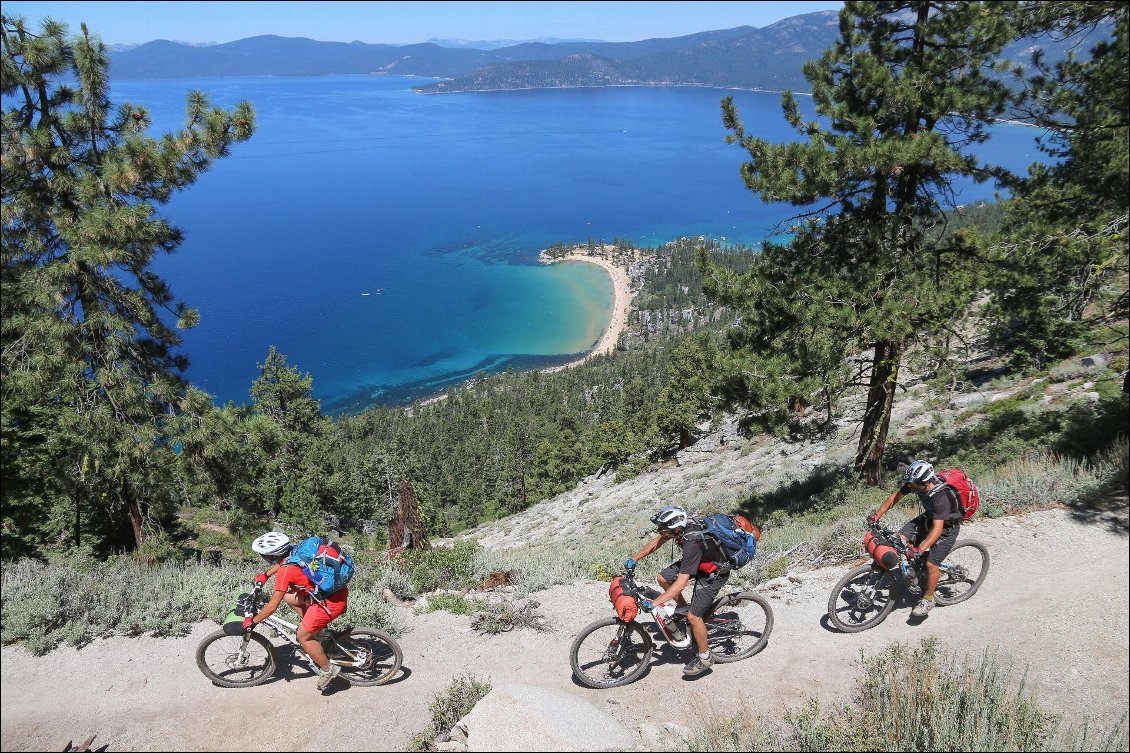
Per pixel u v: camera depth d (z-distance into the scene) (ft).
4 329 46.14
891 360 48.49
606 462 212.64
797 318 48.62
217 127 46.75
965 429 59.67
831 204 48.44
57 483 51.34
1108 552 25.53
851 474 56.95
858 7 43.34
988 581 24.86
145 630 23.82
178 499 54.13
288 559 19.20
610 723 17.69
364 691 20.61
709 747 16.15
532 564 34.45
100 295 47.96
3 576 25.80
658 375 484.74
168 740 18.15
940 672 18.99
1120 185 39.58
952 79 42.52
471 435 447.01
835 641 22.12
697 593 19.65
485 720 17.47
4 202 43.60
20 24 43.32
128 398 47.60
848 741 16.02
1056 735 15.93
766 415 51.96
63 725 18.83
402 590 30.89
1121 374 56.90
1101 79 38.63
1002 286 46.78
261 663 21.86
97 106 46.80
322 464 173.17
